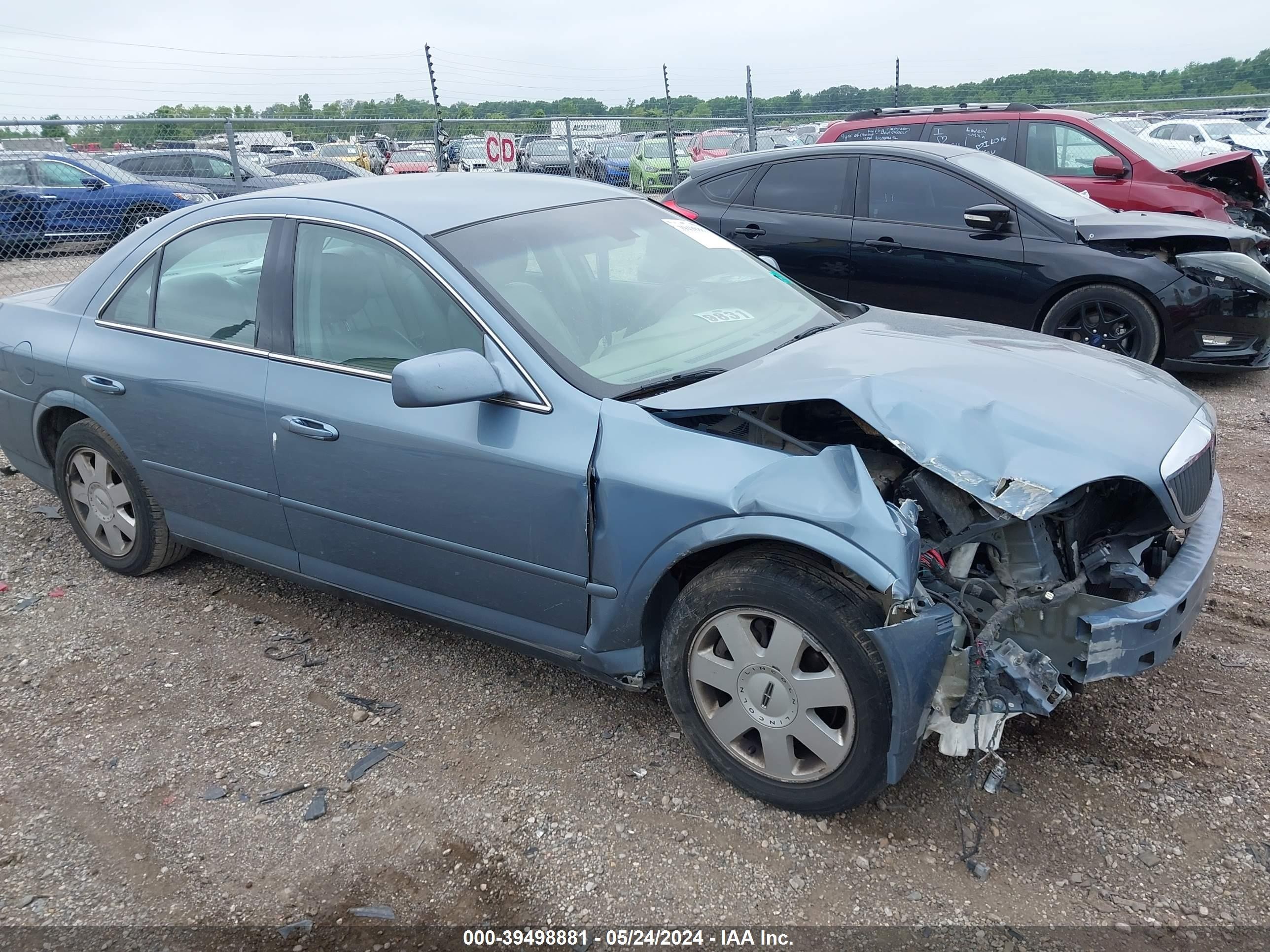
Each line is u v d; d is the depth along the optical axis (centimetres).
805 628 245
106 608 398
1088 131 866
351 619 386
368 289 316
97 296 391
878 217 700
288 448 326
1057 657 254
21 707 332
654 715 318
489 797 282
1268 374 719
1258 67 1938
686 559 277
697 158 1886
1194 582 260
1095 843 254
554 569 284
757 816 269
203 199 1270
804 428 312
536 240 327
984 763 284
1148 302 625
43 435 421
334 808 279
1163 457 255
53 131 1162
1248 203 904
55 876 256
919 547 238
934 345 311
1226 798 268
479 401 288
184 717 324
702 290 346
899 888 242
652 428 268
